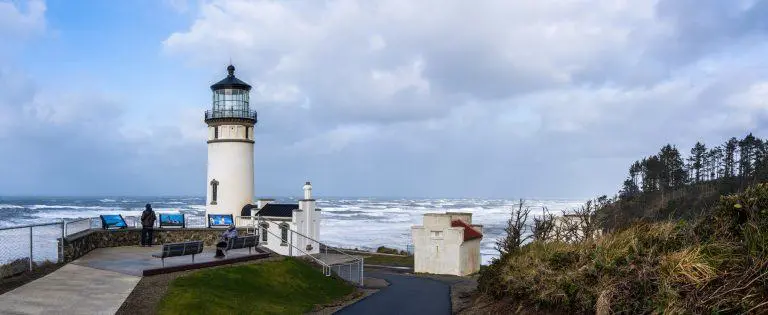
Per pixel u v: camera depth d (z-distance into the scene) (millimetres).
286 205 37875
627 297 11836
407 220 127562
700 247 11188
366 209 190250
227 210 40500
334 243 73812
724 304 9625
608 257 13469
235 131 40875
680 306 10219
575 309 13812
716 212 12305
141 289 17594
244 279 21812
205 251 26797
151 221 27266
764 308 9078
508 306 17734
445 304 23875
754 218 10852
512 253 20703
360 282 31375
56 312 14031
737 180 90688
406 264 48781
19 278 17281
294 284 23891
